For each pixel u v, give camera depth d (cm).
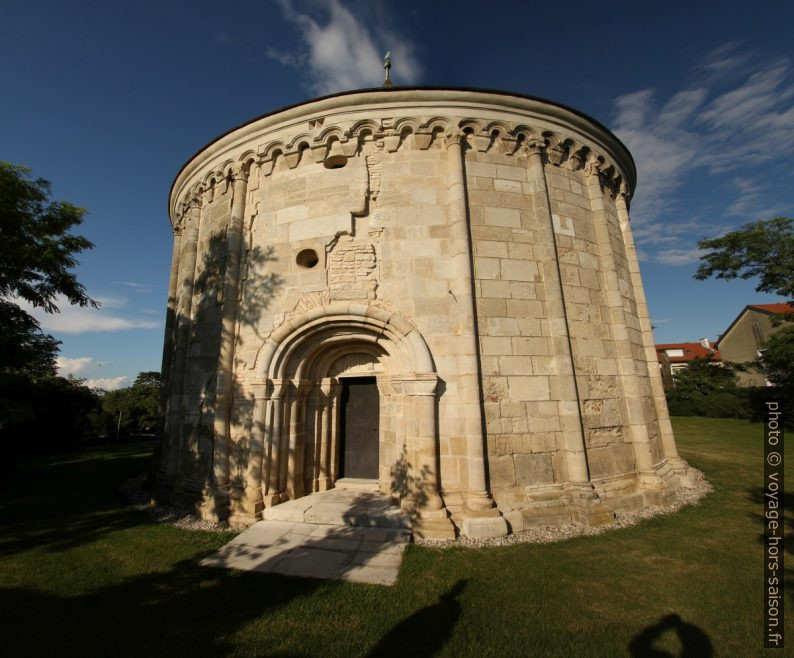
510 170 944
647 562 609
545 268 891
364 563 616
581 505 772
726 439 2059
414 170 915
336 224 906
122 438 3588
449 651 407
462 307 819
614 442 889
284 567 608
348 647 416
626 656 397
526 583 547
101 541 725
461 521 741
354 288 875
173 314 1312
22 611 490
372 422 990
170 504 961
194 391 1007
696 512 840
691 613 471
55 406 2491
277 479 856
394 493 832
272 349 884
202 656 404
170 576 583
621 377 948
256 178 1018
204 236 1123
